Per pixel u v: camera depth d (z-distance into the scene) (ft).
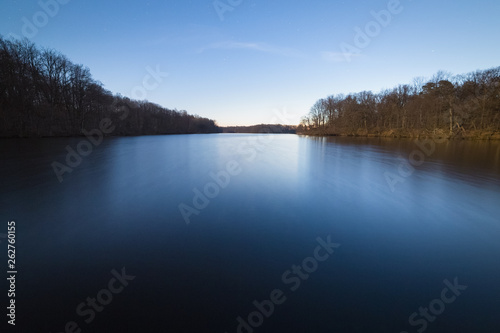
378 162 52.95
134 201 23.35
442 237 16.06
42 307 9.02
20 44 105.81
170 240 15.10
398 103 190.60
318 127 255.29
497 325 8.44
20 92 103.60
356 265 12.37
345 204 23.25
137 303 9.29
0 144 77.77
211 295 9.82
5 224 17.30
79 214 19.53
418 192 27.94
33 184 28.78
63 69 133.80
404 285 10.73
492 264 12.67
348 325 8.28
